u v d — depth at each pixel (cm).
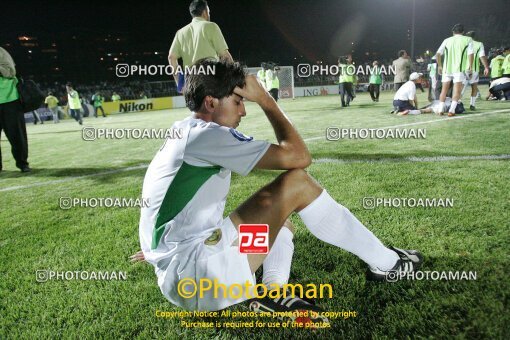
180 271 125
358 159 390
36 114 1773
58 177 448
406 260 167
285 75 1808
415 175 316
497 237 198
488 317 139
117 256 218
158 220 127
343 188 296
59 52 4297
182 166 125
